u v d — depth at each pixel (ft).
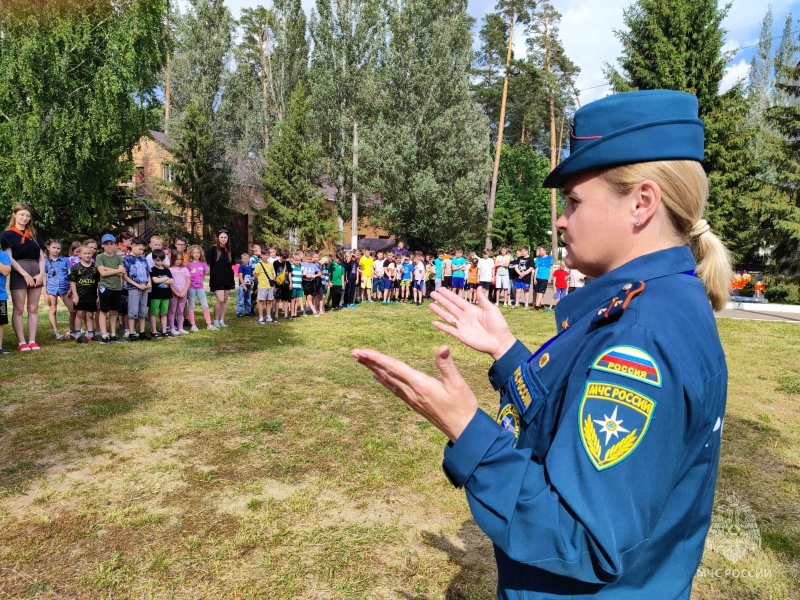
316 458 13.61
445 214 80.07
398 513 11.06
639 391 2.29
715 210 63.77
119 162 69.87
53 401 17.75
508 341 3.99
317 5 94.84
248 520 10.62
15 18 55.77
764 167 66.44
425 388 2.52
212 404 17.70
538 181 125.49
